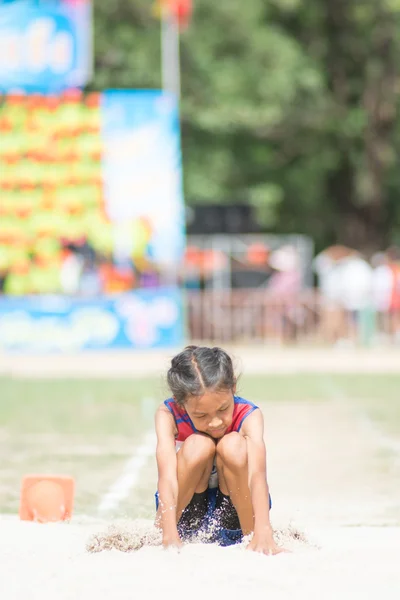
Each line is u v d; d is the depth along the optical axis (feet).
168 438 27.40
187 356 26.48
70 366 100.89
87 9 109.60
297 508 37.32
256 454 26.78
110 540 27.53
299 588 22.75
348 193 178.60
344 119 171.94
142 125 115.03
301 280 137.69
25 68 109.40
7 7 109.09
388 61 172.86
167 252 115.85
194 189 164.96
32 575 24.09
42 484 33.30
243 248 135.13
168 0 125.39
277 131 170.71
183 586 22.74
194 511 27.99
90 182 115.34
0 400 76.48
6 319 115.24
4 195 116.06
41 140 115.65
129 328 115.44
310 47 175.42
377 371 96.02
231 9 166.71
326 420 63.05
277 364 101.35
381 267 118.42
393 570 24.54
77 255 124.98
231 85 166.09
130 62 159.43
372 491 40.81
